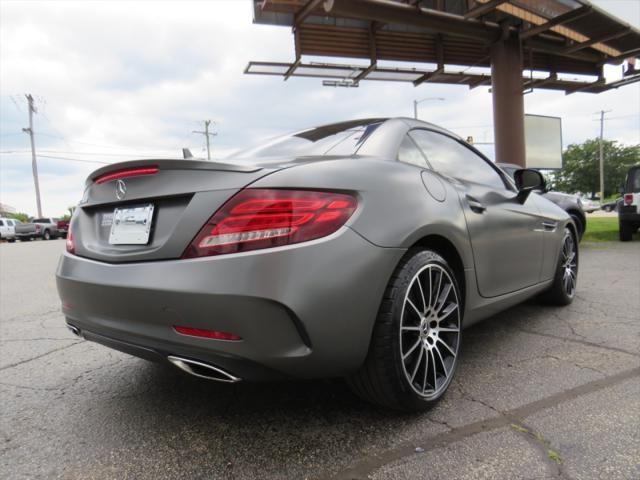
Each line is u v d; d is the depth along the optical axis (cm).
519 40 961
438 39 1011
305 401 212
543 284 335
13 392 235
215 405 212
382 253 171
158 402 218
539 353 267
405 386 182
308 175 165
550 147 1430
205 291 150
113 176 190
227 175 162
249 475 155
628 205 917
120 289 168
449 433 177
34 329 370
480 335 307
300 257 154
